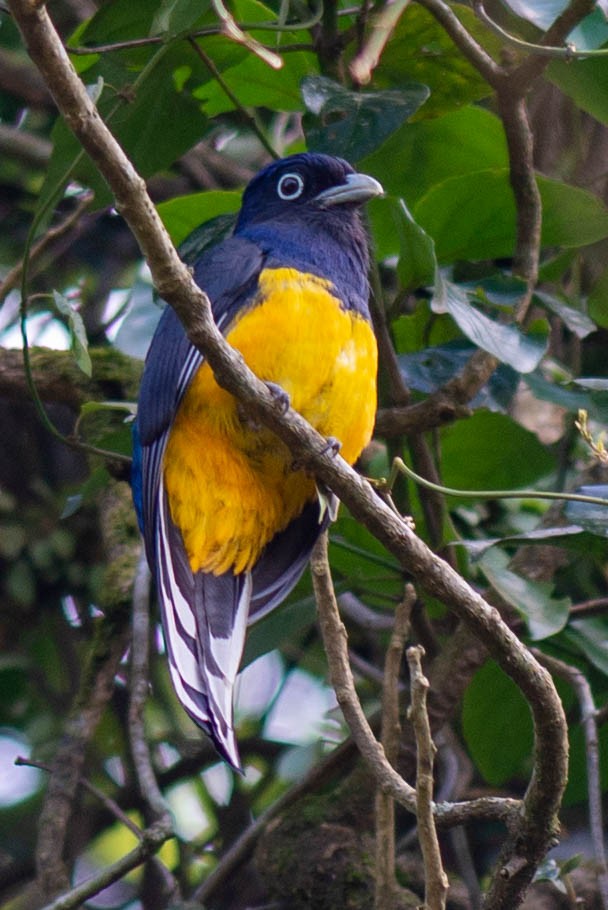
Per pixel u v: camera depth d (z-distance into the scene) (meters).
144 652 10.35
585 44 9.28
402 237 9.05
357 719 7.22
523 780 12.22
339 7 10.08
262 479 7.96
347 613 12.27
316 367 7.84
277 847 10.64
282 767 12.99
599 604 10.22
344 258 8.49
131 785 13.09
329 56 9.26
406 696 10.68
